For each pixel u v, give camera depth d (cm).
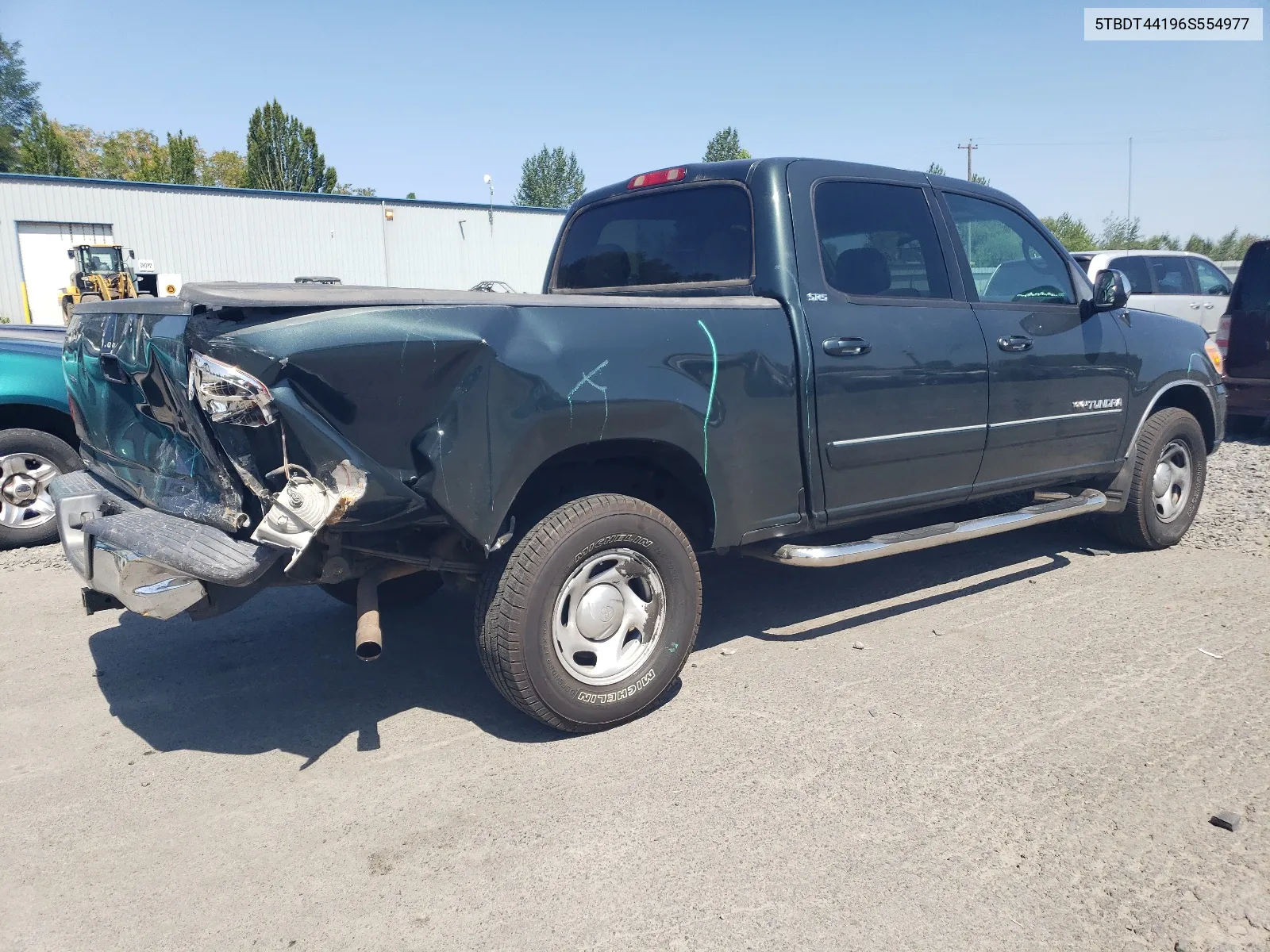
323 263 3278
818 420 402
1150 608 491
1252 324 980
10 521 630
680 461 375
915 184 466
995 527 474
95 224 2944
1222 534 634
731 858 277
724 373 371
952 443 456
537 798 314
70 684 418
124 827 303
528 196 8650
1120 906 252
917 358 434
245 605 525
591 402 333
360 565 351
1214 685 391
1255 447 974
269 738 364
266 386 281
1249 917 247
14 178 2819
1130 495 571
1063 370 507
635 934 246
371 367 295
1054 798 306
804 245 411
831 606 506
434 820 302
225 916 257
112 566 322
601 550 349
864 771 326
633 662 365
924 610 496
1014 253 507
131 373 344
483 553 359
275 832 298
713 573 572
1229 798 304
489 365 312
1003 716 367
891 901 256
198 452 328
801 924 247
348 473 292
